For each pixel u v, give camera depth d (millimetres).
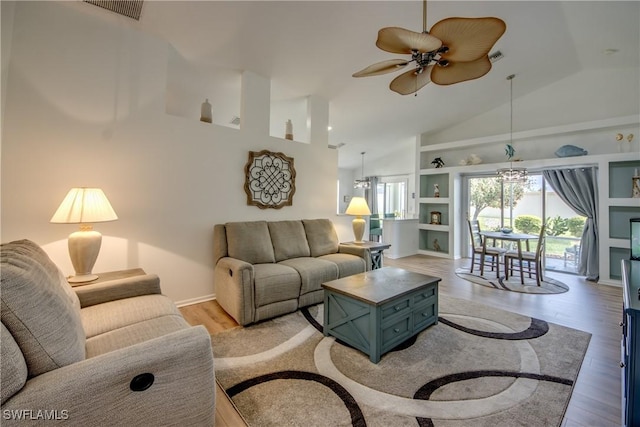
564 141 4930
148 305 1868
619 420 1521
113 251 2684
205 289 3268
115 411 1026
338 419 1503
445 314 2967
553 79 4836
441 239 6688
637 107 4273
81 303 1853
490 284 4141
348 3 2604
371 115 5336
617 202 4094
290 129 4121
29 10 2273
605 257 4168
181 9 2498
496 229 5719
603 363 2068
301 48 3158
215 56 3205
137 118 2787
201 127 3217
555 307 3199
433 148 6383
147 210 2863
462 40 1608
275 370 1940
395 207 8367
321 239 3975
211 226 3305
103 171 2611
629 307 1279
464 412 1562
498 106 5645
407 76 2160
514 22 3240
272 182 3807
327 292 2430
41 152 2328
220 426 1445
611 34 3482
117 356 1068
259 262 3270
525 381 1843
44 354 979
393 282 2508
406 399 1662
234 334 2469
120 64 2691
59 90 2398
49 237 2373
